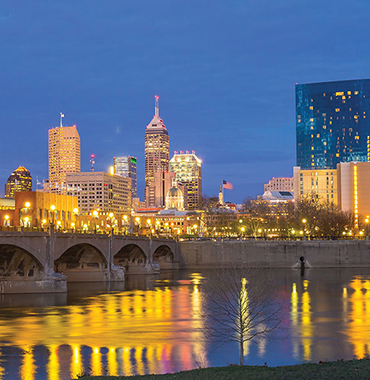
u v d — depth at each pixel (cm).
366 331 7356
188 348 6391
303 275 16638
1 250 10512
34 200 18250
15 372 5394
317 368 4294
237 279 7925
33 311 9081
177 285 13475
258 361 5825
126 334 7194
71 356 6031
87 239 12812
